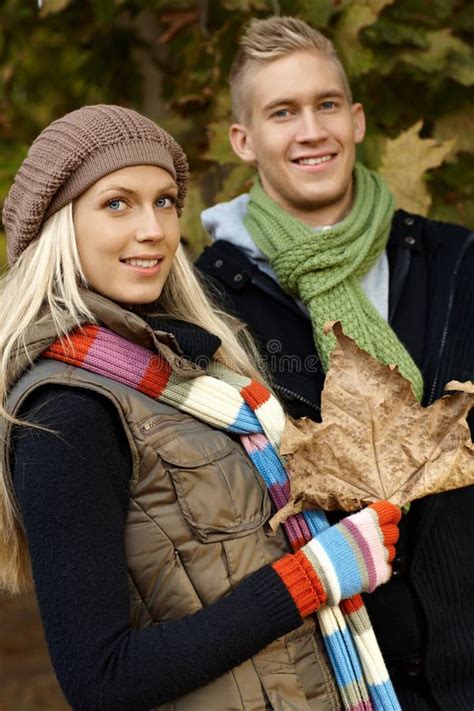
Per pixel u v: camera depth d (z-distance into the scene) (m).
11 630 4.03
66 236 1.56
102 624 1.37
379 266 2.16
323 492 1.58
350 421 1.61
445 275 2.11
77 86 3.18
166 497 1.49
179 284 1.79
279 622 1.44
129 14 3.16
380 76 2.87
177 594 1.47
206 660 1.39
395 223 2.24
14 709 3.50
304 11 2.75
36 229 1.58
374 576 1.50
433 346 2.04
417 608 1.87
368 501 1.59
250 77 2.17
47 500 1.39
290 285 2.08
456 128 2.89
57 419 1.43
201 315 1.79
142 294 1.58
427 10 2.84
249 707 1.45
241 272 2.15
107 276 1.56
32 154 1.58
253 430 1.62
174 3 3.01
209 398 1.60
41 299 1.54
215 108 2.89
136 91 3.23
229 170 2.80
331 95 2.14
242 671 1.47
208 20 3.01
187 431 1.55
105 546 1.40
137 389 1.54
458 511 1.92
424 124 2.91
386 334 2.02
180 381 1.58
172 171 1.61
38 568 1.38
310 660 1.55
